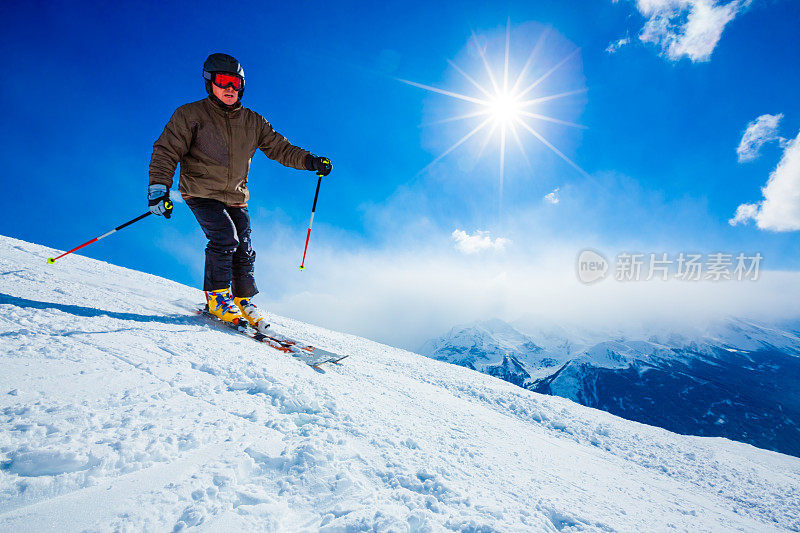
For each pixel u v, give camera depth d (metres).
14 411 1.13
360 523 1.01
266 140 3.60
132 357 1.80
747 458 4.57
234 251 3.35
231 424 1.42
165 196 2.93
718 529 2.00
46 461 0.96
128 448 1.09
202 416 1.43
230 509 0.97
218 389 1.73
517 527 1.19
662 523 1.79
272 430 1.47
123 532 0.82
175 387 1.62
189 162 3.19
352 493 1.15
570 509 1.57
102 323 2.21
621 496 2.06
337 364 3.26
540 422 3.89
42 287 2.83
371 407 2.17
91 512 0.86
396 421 2.06
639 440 4.13
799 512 3.05
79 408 1.23
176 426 1.30
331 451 1.35
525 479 1.81
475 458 1.87
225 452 1.22
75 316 2.21
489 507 1.27
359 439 1.61
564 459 2.57
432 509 1.19
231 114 3.17
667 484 2.91
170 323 2.74
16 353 1.51
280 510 1.02
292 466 1.23
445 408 2.93
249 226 3.58
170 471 1.07
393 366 4.55
